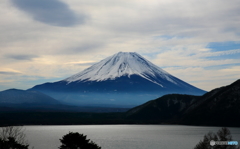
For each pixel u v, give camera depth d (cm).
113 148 11238
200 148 5403
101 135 16888
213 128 19288
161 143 12938
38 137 15512
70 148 5456
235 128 18400
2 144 4331
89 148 5488
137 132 19062
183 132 17800
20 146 4706
